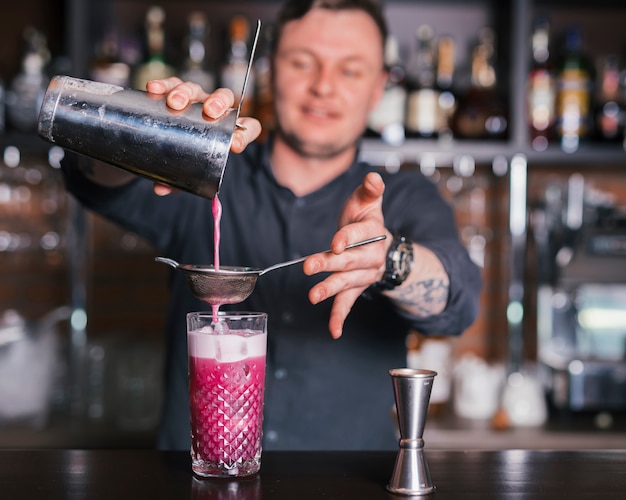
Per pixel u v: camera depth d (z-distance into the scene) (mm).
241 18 2580
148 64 2447
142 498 879
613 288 2418
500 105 2486
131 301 2736
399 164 2672
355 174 1670
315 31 1606
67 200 2598
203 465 958
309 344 1563
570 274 2416
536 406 2326
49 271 2719
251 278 992
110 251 2721
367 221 1045
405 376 899
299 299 1585
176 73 2490
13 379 2225
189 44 2504
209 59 2717
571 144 2449
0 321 2279
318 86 1591
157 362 2465
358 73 1628
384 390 1576
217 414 950
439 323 1305
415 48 2740
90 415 2416
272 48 1701
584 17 2773
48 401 2311
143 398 2445
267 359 1574
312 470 996
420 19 2746
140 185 1561
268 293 1599
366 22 1640
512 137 2396
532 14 2770
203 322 965
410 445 911
